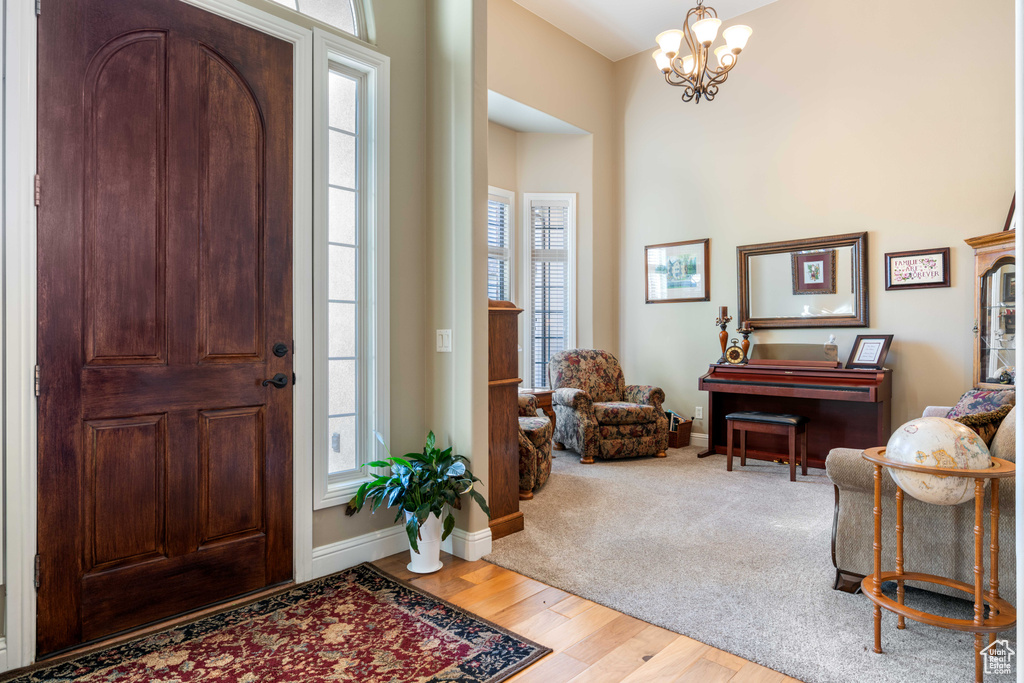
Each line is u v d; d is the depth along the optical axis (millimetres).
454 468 2506
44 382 1816
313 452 2447
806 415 4656
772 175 4820
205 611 2127
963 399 2678
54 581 1832
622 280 5746
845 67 4465
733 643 1897
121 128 1971
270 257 2326
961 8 4000
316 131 2455
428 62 2863
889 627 1987
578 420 4695
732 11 4930
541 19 5035
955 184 4012
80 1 1881
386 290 2666
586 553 2711
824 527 3062
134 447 1999
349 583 2383
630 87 5691
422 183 2855
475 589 2326
